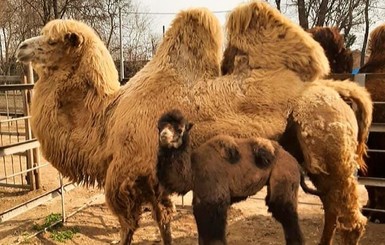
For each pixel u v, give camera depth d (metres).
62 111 5.11
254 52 4.59
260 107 4.39
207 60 4.69
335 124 4.34
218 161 3.79
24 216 6.65
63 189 6.55
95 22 26.45
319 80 4.74
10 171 9.61
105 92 5.04
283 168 3.90
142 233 6.10
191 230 6.18
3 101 15.43
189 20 4.77
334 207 4.68
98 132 4.91
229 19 4.76
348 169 4.51
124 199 4.59
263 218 6.57
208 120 4.39
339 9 24.61
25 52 5.21
